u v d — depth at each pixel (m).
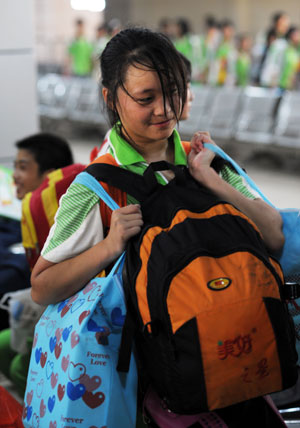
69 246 1.34
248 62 11.21
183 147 1.54
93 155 2.08
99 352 1.27
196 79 11.94
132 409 1.32
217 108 8.83
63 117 11.64
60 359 1.29
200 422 1.32
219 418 1.33
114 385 1.28
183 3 17.56
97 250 1.31
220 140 8.66
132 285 1.23
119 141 1.40
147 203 1.33
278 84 10.34
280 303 1.22
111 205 1.33
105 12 18.69
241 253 1.21
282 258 1.54
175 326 1.15
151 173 1.34
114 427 1.28
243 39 11.17
